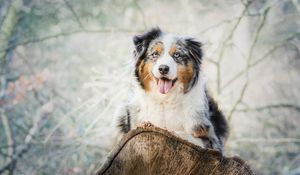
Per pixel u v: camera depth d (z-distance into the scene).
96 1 12.27
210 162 3.75
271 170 10.75
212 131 5.40
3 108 10.74
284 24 12.12
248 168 3.80
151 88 5.37
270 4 9.95
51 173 10.04
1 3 11.84
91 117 10.11
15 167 10.03
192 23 11.02
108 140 9.91
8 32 11.27
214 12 12.28
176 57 5.36
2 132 10.97
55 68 11.74
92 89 10.70
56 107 10.83
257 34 9.87
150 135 3.77
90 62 11.77
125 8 12.28
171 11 12.35
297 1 11.00
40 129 10.52
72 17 12.15
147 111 5.43
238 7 12.32
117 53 11.00
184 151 3.75
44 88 11.30
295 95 12.36
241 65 11.73
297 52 12.49
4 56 10.98
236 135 11.08
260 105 11.05
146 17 12.26
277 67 12.44
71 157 10.07
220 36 11.09
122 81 8.72
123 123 5.54
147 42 5.46
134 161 3.77
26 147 10.05
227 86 10.80
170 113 5.39
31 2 11.98
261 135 11.25
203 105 5.44
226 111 9.69
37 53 11.93
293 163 10.72
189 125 5.37
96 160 10.06
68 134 10.31
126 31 10.18
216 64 9.71
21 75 11.12
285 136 11.49
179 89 5.35
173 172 3.75
